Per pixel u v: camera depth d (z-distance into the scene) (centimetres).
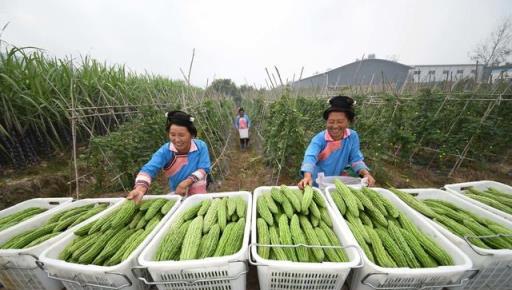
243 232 244
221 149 1104
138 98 927
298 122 690
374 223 266
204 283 207
